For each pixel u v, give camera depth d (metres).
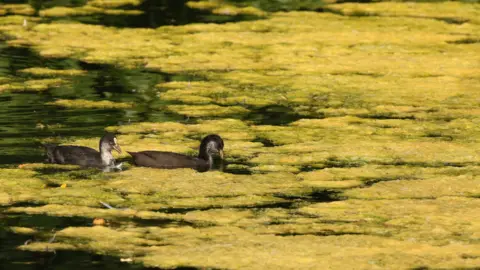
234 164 28.81
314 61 43.91
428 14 56.53
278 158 29.44
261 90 38.56
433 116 34.94
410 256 21.55
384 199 25.66
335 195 26.05
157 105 35.91
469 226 23.61
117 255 21.36
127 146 30.23
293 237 22.70
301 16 55.06
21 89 37.59
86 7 56.94
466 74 41.88
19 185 26.17
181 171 27.92
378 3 59.91
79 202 24.95
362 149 30.52
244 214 24.31
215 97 37.38
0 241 22.12
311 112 35.41
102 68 41.78
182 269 20.64
